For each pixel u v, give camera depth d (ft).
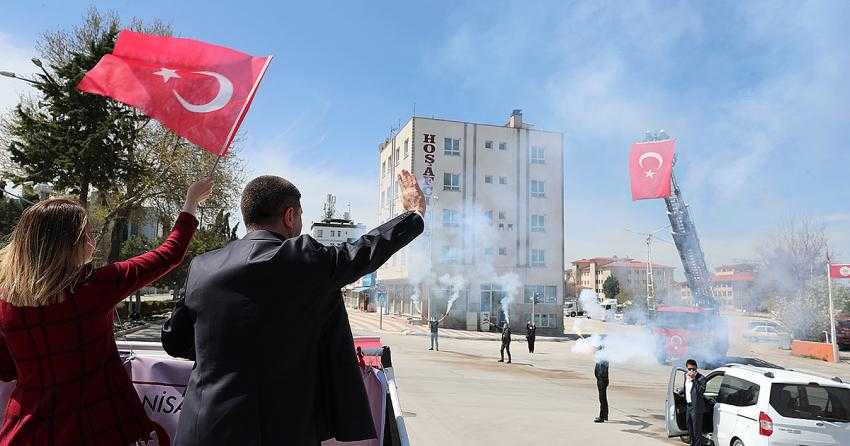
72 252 6.32
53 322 6.14
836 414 25.57
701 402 29.55
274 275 5.74
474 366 67.67
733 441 27.76
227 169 89.10
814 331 115.65
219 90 8.96
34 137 69.15
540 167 148.97
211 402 5.56
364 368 9.50
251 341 5.66
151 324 111.04
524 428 33.12
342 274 5.97
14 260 6.16
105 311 6.51
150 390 9.46
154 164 82.28
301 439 5.78
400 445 9.34
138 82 9.04
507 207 145.07
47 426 6.08
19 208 103.65
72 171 70.28
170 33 90.48
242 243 6.26
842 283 119.65
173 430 9.34
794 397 25.99
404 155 148.87
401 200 7.24
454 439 29.48
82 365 6.29
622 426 36.14
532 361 80.07
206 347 5.80
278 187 6.68
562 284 145.69
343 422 6.26
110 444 6.38
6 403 8.14
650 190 91.15
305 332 5.87
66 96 68.90
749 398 27.22
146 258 6.91
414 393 43.47
